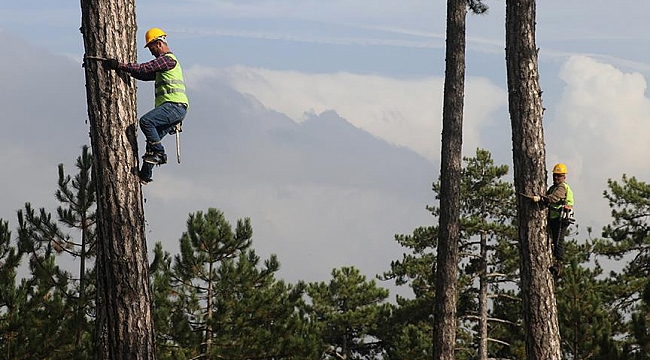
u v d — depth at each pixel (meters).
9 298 24.75
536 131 15.30
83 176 27.56
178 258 29.66
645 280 36.84
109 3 11.32
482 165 42.53
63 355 25.31
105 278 11.14
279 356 29.56
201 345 29.36
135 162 11.33
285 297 30.05
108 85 11.23
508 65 15.56
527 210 15.23
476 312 41.88
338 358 48.81
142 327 11.10
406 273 44.03
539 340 15.05
